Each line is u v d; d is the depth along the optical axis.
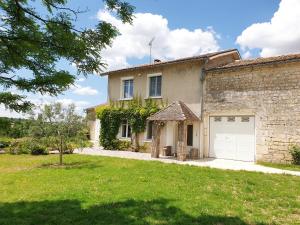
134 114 21.52
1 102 3.71
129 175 11.46
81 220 6.50
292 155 14.99
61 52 3.90
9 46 3.69
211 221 6.42
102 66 4.22
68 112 15.45
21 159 17.78
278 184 10.16
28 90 3.84
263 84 16.36
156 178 10.91
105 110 23.42
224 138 17.78
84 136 15.83
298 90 15.16
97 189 9.14
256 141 16.44
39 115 15.03
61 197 8.26
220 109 17.84
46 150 20.75
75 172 12.39
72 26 3.95
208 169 12.96
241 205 7.68
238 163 15.86
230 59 21.33
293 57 15.45
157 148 18.22
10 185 10.16
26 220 6.51
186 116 17.41
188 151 18.83
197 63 18.97
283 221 6.61
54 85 3.90
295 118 15.17
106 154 19.53
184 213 6.90
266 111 16.16
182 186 9.63
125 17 4.13
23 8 3.74
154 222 6.33
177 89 19.80
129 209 7.16
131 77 22.52
